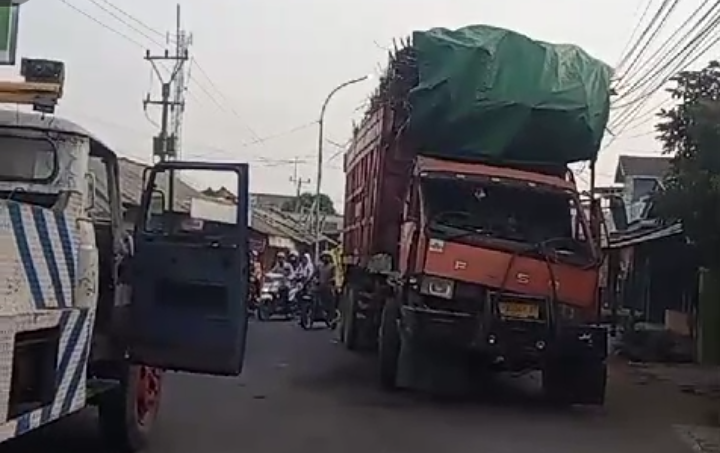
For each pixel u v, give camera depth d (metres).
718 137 16.75
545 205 14.58
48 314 7.53
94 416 12.43
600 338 14.15
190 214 10.45
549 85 14.75
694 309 24.08
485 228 14.31
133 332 9.95
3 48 14.10
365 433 12.04
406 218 15.05
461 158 15.27
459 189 14.55
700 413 14.93
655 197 18.47
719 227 17.47
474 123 14.92
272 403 14.23
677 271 27.23
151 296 9.97
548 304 13.99
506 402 15.09
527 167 15.27
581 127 14.83
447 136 15.12
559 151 15.05
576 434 12.64
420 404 14.51
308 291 28.30
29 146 9.09
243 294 9.96
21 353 7.23
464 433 12.29
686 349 23.67
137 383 10.49
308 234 64.75
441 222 14.30
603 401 14.89
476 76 14.80
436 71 15.02
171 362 10.02
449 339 13.92
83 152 9.19
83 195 8.89
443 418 13.38
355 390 15.78
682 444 12.29
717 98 17.41
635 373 20.67
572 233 14.49
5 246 6.82
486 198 14.52
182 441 11.21
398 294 15.17
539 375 18.72
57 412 7.86
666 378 19.75
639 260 30.91
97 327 9.70
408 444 11.41
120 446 10.53
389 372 15.52
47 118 9.09
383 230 17.48
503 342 13.92
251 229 10.30
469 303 14.04
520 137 14.88
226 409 13.56
